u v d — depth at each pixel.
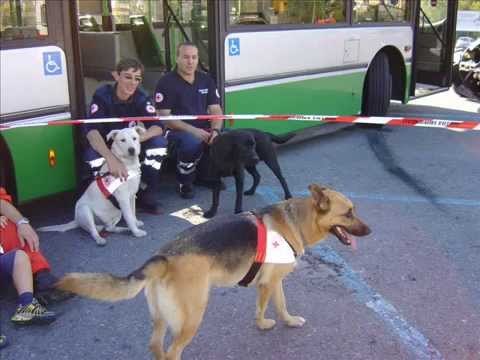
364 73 7.98
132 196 4.62
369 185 5.96
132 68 4.68
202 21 5.91
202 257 2.70
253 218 2.97
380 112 8.40
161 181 6.14
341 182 6.07
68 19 4.61
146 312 3.49
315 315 3.44
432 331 3.26
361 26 7.73
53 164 4.70
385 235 4.62
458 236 4.61
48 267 3.57
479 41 10.63
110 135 4.51
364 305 3.55
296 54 6.70
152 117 4.85
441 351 3.07
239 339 3.20
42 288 3.50
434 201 5.45
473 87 10.51
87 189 4.57
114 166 4.42
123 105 4.87
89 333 3.27
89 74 7.44
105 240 4.49
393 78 8.98
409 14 8.73
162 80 5.41
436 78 10.16
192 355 3.05
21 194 4.51
